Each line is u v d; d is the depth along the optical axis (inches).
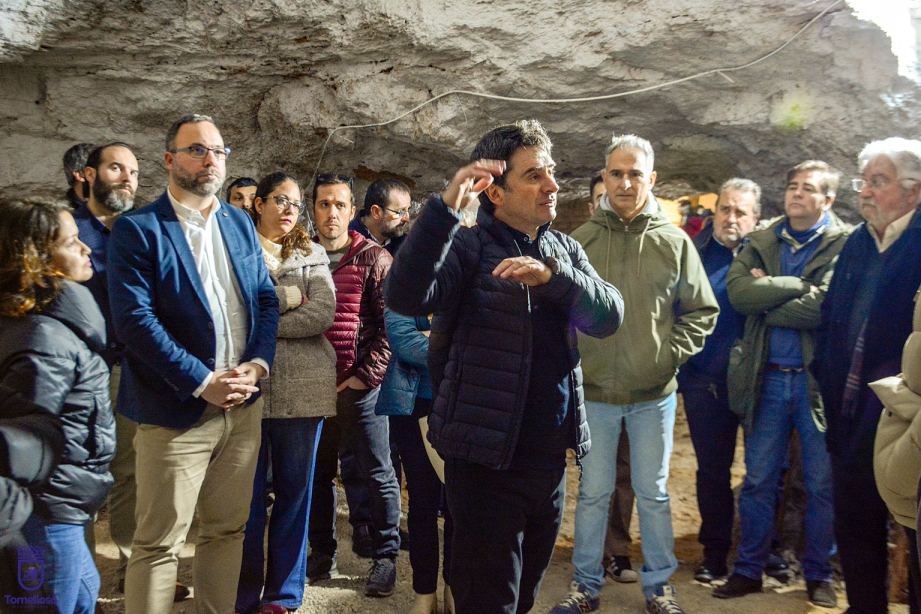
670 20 164.7
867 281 128.2
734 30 163.0
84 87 186.7
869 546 126.9
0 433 86.6
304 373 134.3
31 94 189.6
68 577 95.7
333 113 191.2
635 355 137.0
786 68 170.6
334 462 156.2
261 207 141.7
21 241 92.3
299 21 173.6
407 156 207.5
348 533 178.4
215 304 114.7
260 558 136.3
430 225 85.7
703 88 178.7
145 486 110.7
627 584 157.2
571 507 203.0
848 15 155.3
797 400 148.9
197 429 111.7
